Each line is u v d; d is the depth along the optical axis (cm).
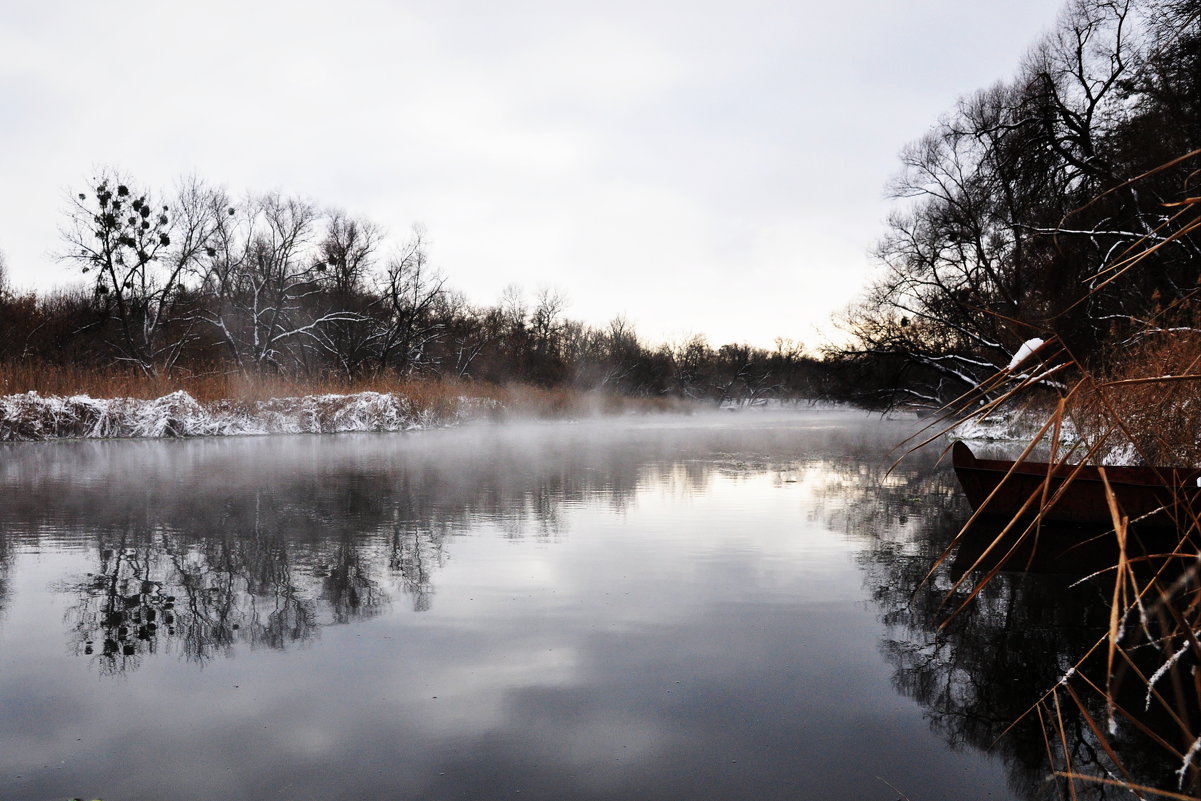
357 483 1271
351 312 3953
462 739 348
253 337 3828
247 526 859
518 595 582
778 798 300
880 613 543
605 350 7200
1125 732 363
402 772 318
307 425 2864
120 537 790
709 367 8944
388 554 720
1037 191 1931
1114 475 795
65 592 579
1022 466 863
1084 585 619
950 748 344
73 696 391
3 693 395
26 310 3769
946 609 552
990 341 2428
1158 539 775
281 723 362
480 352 5316
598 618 526
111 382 2575
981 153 2364
